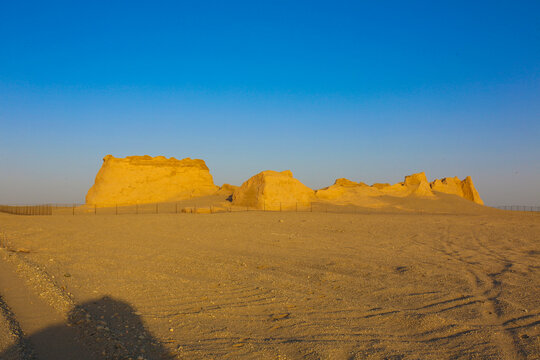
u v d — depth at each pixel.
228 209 44.50
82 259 13.68
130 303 8.79
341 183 75.88
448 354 6.29
